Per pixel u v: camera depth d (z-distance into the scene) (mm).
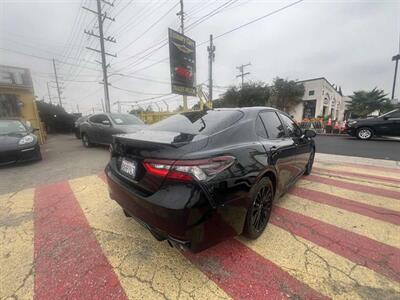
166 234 1615
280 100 28000
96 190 3605
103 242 2170
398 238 2240
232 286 1630
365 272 1766
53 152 7422
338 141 10023
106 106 19031
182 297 1536
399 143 9094
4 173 4672
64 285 1642
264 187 2248
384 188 3688
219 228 1680
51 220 2617
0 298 1537
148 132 2352
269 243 2148
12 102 9625
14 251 2041
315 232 2346
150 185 1704
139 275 1737
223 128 2084
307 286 1629
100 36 17969
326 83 29484
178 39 12172
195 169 1562
